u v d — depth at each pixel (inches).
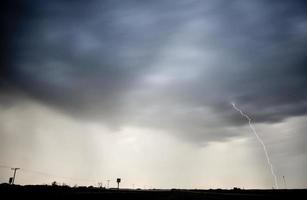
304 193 1845.5
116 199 1813.5
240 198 1754.4
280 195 1802.4
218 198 1800.0
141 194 2050.9
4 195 1619.1
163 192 2188.7
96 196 1820.9
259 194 1929.1
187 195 1974.7
